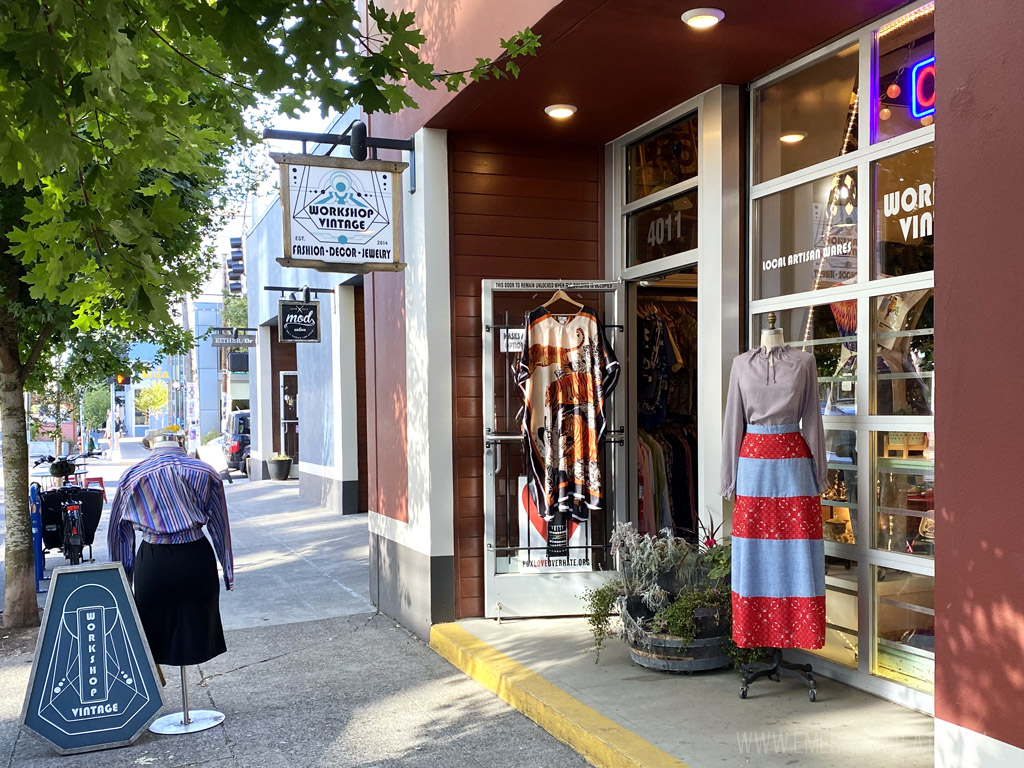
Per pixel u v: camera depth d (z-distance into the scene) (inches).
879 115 164.6
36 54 92.1
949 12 105.0
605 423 226.4
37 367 324.5
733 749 140.9
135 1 107.0
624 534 196.9
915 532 158.6
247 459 870.4
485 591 230.5
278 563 365.4
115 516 175.0
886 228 164.1
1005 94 98.1
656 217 227.9
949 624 104.3
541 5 164.6
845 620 174.1
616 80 195.2
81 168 113.7
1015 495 96.5
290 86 107.3
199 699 194.1
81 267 114.9
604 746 145.1
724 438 169.0
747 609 162.4
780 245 190.7
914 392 159.0
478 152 234.1
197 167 141.9
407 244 243.4
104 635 169.8
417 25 231.1
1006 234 97.7
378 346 275.7
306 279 588.7
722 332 196.9
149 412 2295.8
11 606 273.7
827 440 178.2
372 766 154.1
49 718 165.6
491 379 228.5
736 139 198.4
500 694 185.2
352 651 227.8
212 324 1397.6
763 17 163.3
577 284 231.5
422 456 233.1
